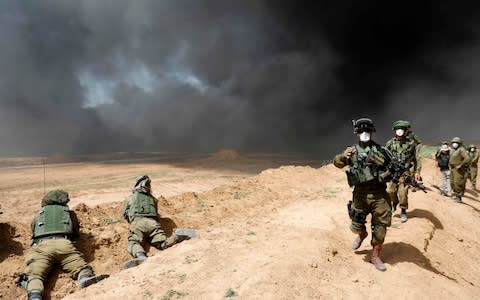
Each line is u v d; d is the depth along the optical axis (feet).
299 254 17.98
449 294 16.75
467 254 24.80
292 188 39.19
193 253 19.67
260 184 39.58
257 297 14.47
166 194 54.70
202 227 27.66
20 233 23.24
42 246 19.31
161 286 16.06
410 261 19.19
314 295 14.93
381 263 17.84
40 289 17.81
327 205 31.17
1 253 20.72
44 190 56.29
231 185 38.01
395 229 24.21
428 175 50.19
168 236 26.04
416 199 32.53
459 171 36.83
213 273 16.97
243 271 16.81
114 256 22.61
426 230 24.39
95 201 48.73
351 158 17.37
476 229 31.32
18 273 19.63
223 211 30.63
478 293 18.89
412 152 25.45
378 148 17.12
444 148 39.70
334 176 45.42
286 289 14.99
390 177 16.93
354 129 17.35
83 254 21.90
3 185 61.72
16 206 45.01
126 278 17.47
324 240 20.25
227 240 21.36
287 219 26.94
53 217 20.68
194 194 34.50
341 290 15.62
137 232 23.44
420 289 16.29
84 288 17.15
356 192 17.79
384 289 16.06
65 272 19.65
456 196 37.11
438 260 21.08
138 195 25.17
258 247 19.72
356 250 20.17
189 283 16.16
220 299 14.57
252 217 28.96
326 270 16.97
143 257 20.83
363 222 18.03
